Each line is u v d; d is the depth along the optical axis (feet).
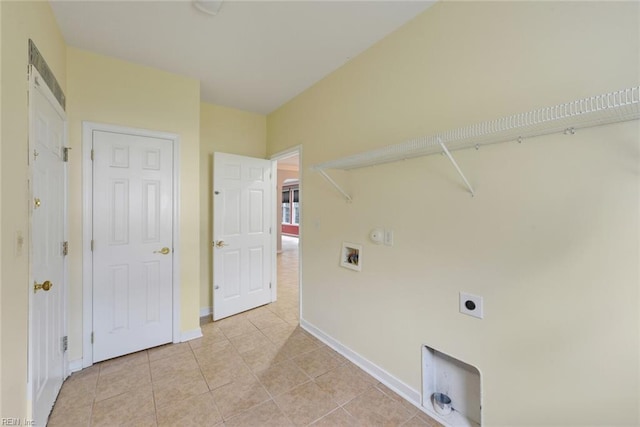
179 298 8.30
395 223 6.12
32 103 4.22
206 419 5.22
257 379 6.48
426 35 5.48
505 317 4.37
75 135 6.79
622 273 3.34
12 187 3.55
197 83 8.56
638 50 3.21
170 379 6.45
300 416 5.33
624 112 3.03
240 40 6.55
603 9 3.44
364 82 6.95
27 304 4.05
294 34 6.31
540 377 4.03
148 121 7.78
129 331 7.54
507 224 4.33
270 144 11.48
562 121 3.41
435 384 5.70
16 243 3.67
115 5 5.35
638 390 3.27
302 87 9.08
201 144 10.22
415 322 5.73
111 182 7.27
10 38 3.51
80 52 6.88
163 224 8.05
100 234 7.11
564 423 3.83
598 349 3.53
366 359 6.89
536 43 3.99
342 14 5.63
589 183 3.56
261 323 9.73
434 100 5.33
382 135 6.45
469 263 4.81
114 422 5.11
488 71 4.53
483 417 4.67
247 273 10.92
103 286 7.16
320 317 8.58
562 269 3.80
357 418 5.31
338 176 7.78
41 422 4.72
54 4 5.27
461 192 4.91
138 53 7.11
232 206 10.45
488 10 4.52
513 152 4.25
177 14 5.63
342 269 7.67
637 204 3.23
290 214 39.17
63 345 6.27
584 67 3.58
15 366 3.65
